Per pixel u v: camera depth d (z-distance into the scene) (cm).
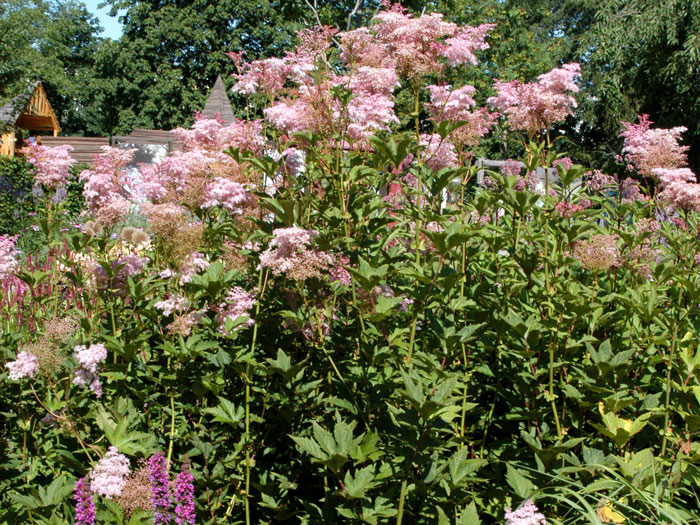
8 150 2417
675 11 1853
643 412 304
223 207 432
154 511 248
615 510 261
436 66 393
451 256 379
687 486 305
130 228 404
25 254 930
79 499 239
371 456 252
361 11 2820
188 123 3450
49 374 312
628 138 502
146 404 346
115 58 3622
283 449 336
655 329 353
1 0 2577
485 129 462
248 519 301
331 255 320
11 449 328
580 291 362
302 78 425
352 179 359
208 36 3403
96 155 439
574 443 269
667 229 425
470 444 336
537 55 2819
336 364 337
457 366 362
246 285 373
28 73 2577
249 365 301
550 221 414
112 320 369
